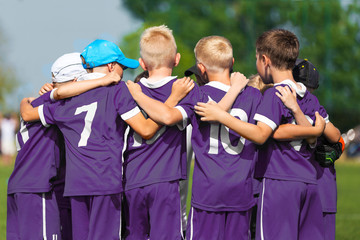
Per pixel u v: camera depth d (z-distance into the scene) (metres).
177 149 13.49
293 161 13.32
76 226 13.37
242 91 13.77
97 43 14.48
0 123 73.06
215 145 13.30
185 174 13.84
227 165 13.20
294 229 13.04
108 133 13.35
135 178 13.33
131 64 14.69
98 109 13.39
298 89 13.59
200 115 13.26
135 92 13.37
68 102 13.60
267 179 13.37
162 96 13.64
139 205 13.39
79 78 14.19
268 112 12.98
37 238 13.77
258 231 13.30
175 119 12.99
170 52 13.91
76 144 13.32
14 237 14.22
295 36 14.05
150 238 13.28
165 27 14.38
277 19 146.00
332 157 14.38
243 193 13.21
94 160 13.14
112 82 13.56
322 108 14.32
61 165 14.66
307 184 13.25
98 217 13.09
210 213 13.17
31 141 14.00
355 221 27.33
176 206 13.30
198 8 151.50
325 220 14.70
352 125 109.50
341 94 144.88
